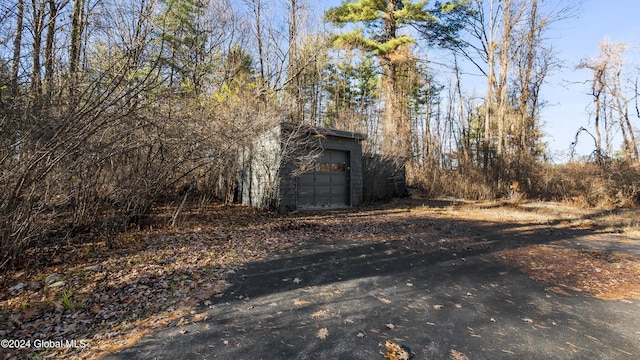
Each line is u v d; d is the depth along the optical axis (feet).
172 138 19.48
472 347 8.59
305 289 12.60
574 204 43.27
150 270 13.96
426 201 47.73
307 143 34.42
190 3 34.71
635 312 11.17
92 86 13.79
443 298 12.04
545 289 13.26
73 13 18.94
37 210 14.07
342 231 24.00
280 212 33.01
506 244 21.01
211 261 15.62
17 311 10.14
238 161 34.71
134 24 20.21
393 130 56.34
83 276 13.05
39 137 12.70
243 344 8.43
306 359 7.80
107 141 16.01
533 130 61.52
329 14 58.39
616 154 59.62
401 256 17.66
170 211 28.12
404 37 56.44
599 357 8.26
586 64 63.31
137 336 8.76
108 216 18.80
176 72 20.01
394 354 8.08
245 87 42.57
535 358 8.14
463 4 56.80
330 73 76.07
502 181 51.44
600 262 17.17
